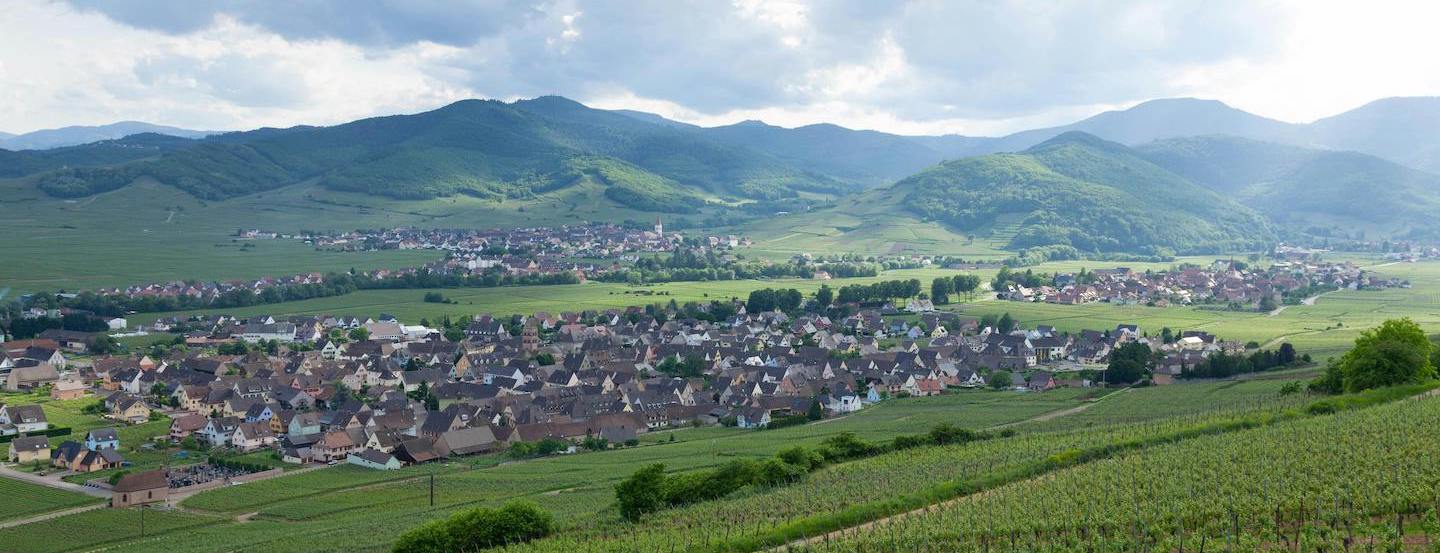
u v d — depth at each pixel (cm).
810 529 12069
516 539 13262
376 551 13375
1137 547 10038
